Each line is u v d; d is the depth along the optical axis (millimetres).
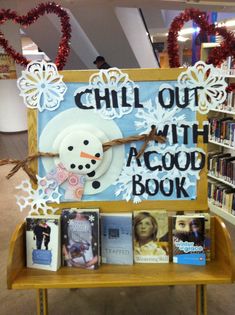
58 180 1508
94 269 1460
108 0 5223
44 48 9117
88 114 1479
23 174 4941
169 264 1496
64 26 1647
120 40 7359
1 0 6082
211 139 3760
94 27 7117
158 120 1480
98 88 1459
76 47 8609
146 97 1469
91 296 2260
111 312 2096
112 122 1483
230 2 4613
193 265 1479
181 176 1522
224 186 3680
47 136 1491
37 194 1529
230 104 3430
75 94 1467
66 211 1480
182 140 1501
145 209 1537
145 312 2090
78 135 1462
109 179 1519
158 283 1354
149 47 8086
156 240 1505
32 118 1484
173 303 2172
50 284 1347
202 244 1479
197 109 1477
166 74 1453
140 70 1449
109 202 1531
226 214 3500
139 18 7281
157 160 1510
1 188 4418
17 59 1653
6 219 3475
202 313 1515
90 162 1474
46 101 1469
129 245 1485
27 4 6180
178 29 1636
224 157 3701
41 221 1467
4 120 8008
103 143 1479
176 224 1490
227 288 2318
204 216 1504
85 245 1464
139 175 1517
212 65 1461
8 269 1343
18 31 6762
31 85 1455
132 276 1396
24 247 1492
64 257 1492
